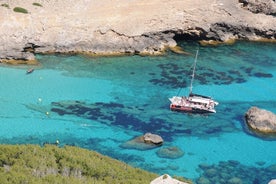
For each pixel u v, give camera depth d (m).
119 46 86.31
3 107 68.44
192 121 68.62
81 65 81.50
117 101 71.94
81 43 85.56
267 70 84.44
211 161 60.38
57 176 41.28
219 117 70.06
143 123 67.25
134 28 87.69
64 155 46.03
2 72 76.94
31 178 39.72
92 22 87.44
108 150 60.88
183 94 74.94
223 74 82.06
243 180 57.25
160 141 62.50
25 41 83.12
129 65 82.81
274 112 72.25
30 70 77.69
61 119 66.69
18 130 63.72
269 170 59.47
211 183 56.12
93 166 44.81
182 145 63.06
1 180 38.28
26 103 69.69
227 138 65.25
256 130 67.00
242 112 71.56
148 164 58.62
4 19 84.88
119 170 45.91
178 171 57.91
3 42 81.38
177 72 81.56
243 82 79.81
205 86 77.75
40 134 63.25
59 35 85.12
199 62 85.44
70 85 75.06
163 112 70.12
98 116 68.06
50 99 71.12
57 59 82.69
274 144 64.69
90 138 63.19
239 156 61.81
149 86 76.56
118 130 65.25
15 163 42.78
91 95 72.88
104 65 82.25
